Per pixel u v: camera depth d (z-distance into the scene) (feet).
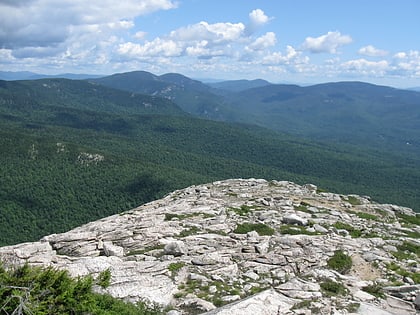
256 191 147.54
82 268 67.05
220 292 60.34
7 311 38.70
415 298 59.36
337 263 72.64
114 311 48.39
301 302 54.65
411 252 88.12
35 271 47.47
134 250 80.64
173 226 94.48
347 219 113.50
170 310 54.39
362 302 57.26
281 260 73.77
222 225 95.81
